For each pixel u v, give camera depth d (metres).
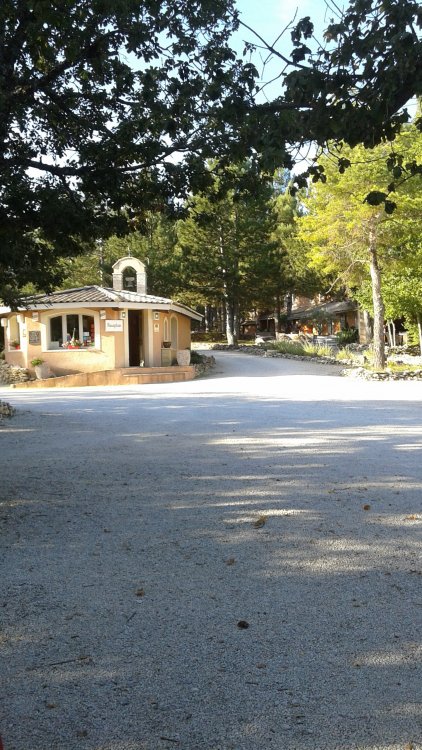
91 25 7.10
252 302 48.97
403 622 3.79
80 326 29.20
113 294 29.16
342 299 61.34
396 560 4.85
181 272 45.81
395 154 5.42
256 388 22.91
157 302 30.27
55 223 7.71
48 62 7.82
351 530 5.63
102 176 7.52
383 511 6.21
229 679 3.18
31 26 6.55
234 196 7.75
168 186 7.83
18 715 2.91
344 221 26.78
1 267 10.20
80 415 14.88
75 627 3.82
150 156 7.35
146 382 27.83
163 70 7.20
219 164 7.26
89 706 2.97
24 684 3.19
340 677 3.18
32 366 28.95
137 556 5.08
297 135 5.06
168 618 3.92
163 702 2.99
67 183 7.75
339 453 9.44
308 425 12.64
